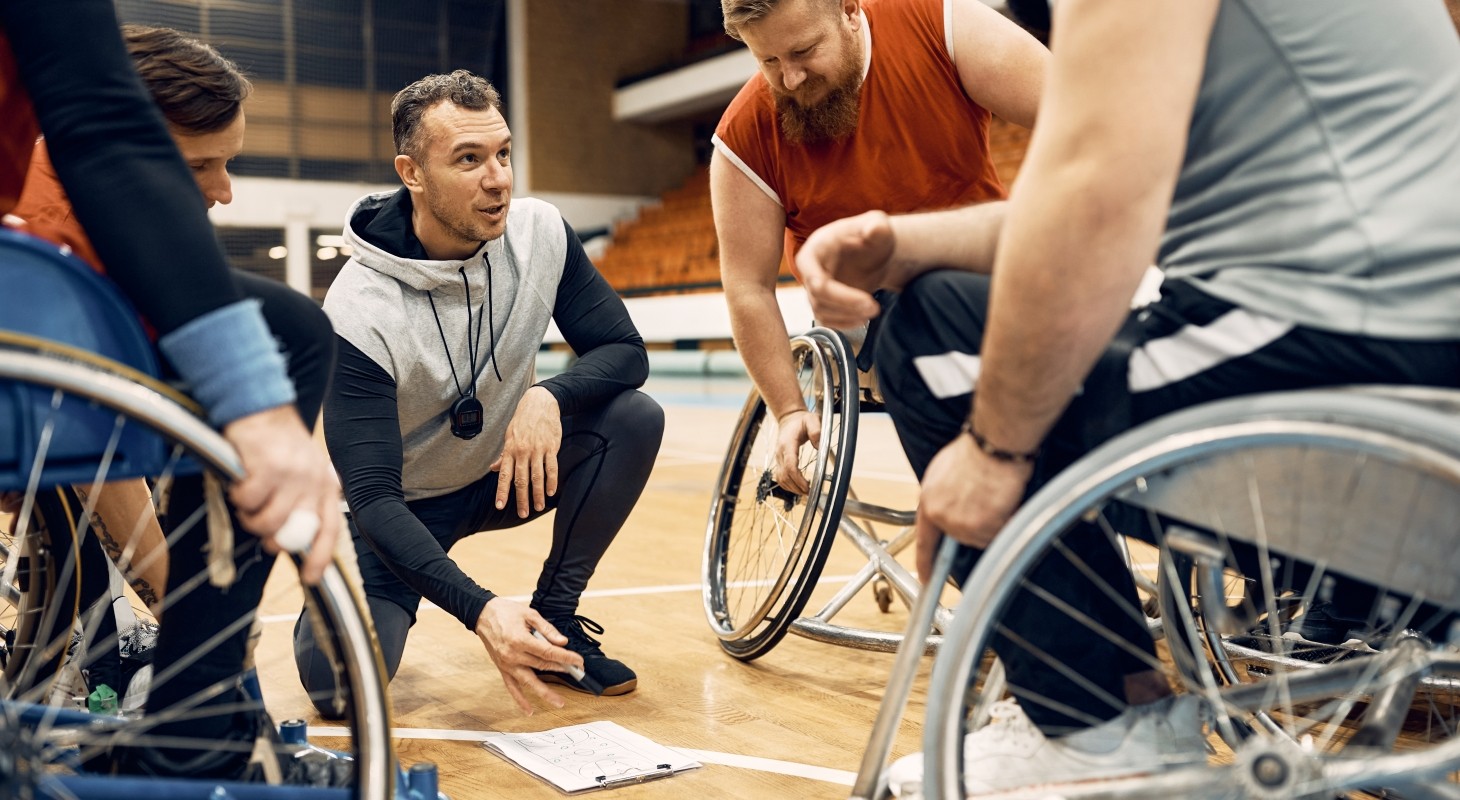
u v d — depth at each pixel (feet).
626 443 6.46
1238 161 3.04
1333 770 2.83
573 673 6.33
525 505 6.10
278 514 2.81
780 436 6.63
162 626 3.41
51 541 4.28
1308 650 5.08
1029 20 3.88
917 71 6.18
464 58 55.31
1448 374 2.94
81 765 3.44
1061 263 2.74
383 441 6.04
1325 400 2.64
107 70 2.89
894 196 6.36
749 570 9.41
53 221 3.54
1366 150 2.92
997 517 3.16
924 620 3.28
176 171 2.93
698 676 6.67
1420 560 2.84
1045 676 3.49
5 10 2.85
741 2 5.66
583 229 57.67
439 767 5.22
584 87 57.16
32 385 2.66
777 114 6.32
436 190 6.01
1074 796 3.07
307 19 51.70
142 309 2.82
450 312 6.31
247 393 2.80
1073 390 2.97
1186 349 3.09
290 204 52.06
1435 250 2.86
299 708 6.15
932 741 3.01
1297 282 2.95
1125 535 3.39
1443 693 4.49
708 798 4.78
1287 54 2.95
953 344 3.42
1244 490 2.93
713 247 50.11
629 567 9.98
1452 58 3.03
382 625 6.15
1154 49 2.69
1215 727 4.11
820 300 3.29
